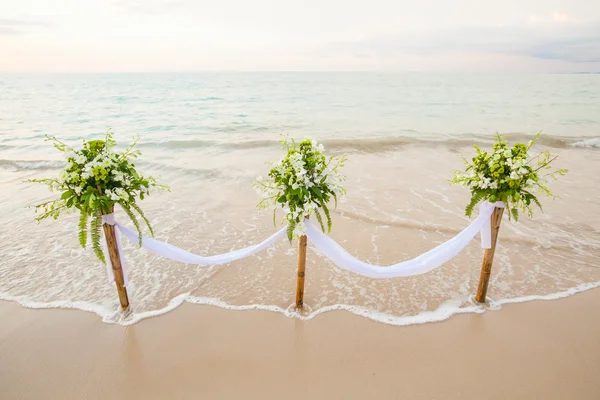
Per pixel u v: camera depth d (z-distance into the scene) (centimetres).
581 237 679
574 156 1274
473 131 1723
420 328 450
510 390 361
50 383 371
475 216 777
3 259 605
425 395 355
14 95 3444
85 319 466
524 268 582
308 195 395
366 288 535
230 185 964
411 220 754
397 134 1634
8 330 444
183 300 504
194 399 350
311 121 2017
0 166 1143
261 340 429
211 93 3947
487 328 450
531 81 7050
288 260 612
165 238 682
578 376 378
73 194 385
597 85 5488
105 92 3938
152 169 1085
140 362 396
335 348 417
